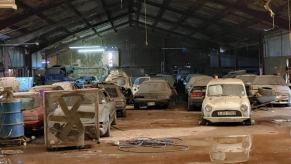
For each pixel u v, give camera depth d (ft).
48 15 90.53
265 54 104.94
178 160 30.27
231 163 28.68
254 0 74.49
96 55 156.97
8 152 35.35
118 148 35.73
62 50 154.30
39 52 138.31
